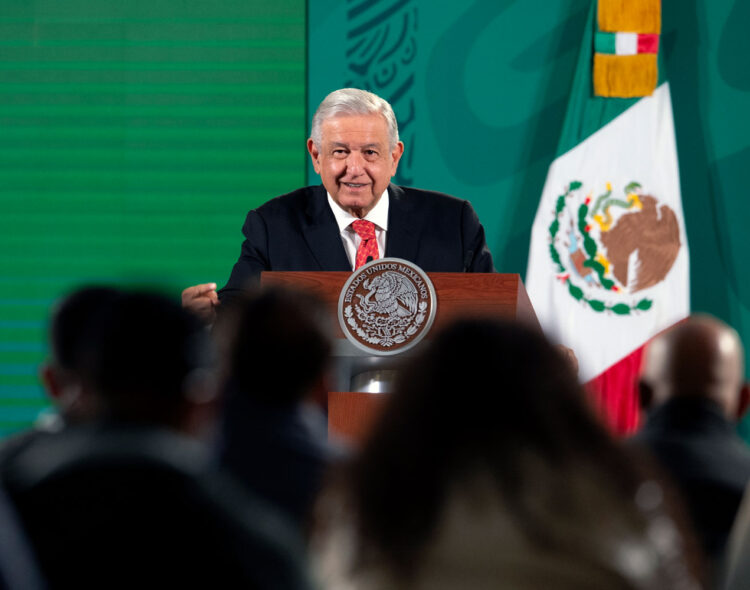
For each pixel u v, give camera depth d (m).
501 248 21.98
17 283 22.47
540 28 22.12
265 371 5.16
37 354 22.38
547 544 3.24
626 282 21.36
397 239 11.23
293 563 3.84
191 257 22.41
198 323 4.36
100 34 22.73
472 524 3.29
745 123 21.77
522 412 3.42
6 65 22.73
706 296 21.62
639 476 3.54
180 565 3.64
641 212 21.47
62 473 3.78
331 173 11.19
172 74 22.64
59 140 22.64
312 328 5.23
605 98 21.83
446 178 22.09
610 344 21.25
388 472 3.39
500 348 3.54
